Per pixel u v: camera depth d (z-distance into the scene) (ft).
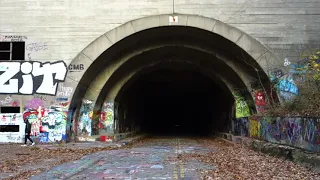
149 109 183.93
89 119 85.20
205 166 45.34
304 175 37.35
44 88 78.54
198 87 138.82
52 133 77.56
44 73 78.84
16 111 80.12
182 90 147.43
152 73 115.03
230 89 93.30
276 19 77.41
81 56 78.59
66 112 77.77
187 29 79.51
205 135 140.87
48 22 79.56
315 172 38.73
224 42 80.23
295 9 77.46
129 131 121.39
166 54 91.66
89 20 79.05
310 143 44.93
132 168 43.70
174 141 99.55
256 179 35.68
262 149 60.64
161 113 211.20
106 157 55.42
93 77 85.25
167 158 54.13
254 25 77.46
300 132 48.67
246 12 77.56
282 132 57.00
